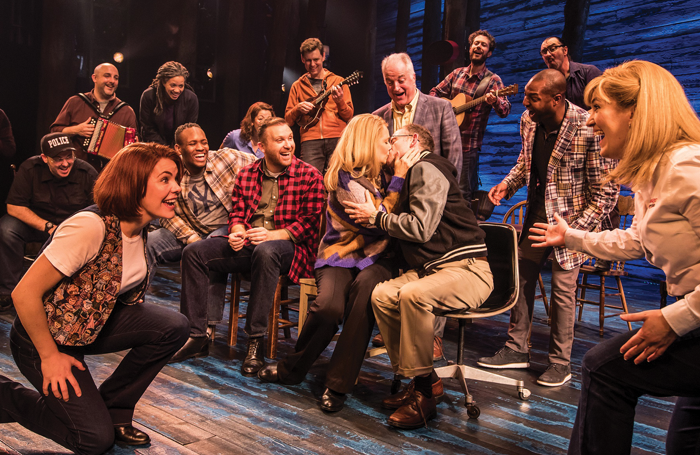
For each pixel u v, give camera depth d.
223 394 2.15
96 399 1.49
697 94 5.39
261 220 2.75
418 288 1.86
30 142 6.75
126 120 4.52
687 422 1.30
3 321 3.08
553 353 2.49
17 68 6.57
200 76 7.84
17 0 6.48
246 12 8.05
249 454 1.64
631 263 5.83
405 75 2.65
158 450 1.63
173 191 1.49
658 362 1.14
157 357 1.65
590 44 6.22
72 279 1.43
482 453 1.73
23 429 1.73
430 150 2.17
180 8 7.36
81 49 6.96
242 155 3.10
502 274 2.19
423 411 1.91
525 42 6.85
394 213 2.07
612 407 1.20
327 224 2.33
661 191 1.12
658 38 5.66
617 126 1.19
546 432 1.92
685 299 1.08
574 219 2.45
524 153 2.63
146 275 1.62
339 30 9.02
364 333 2.03
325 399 2.03
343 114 3.88
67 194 3.53
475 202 3.90
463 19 6.09
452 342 3.12
